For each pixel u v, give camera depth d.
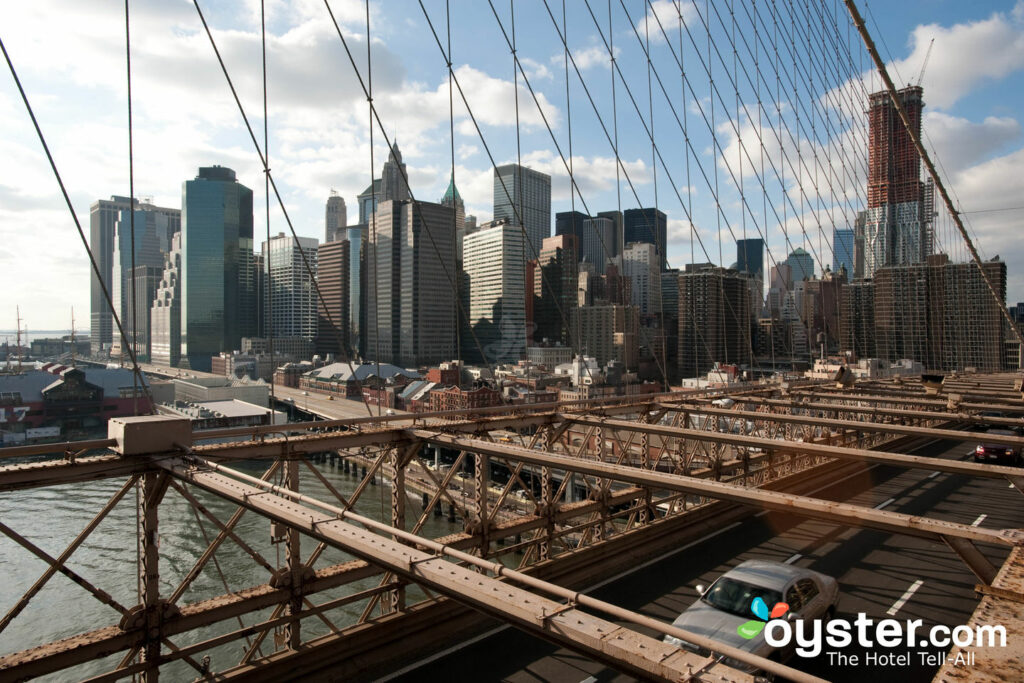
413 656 9.03
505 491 11.54
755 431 21.67
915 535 5.14
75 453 7.90
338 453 9.99
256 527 44.50
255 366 164.62
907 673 8.26
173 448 8.59
